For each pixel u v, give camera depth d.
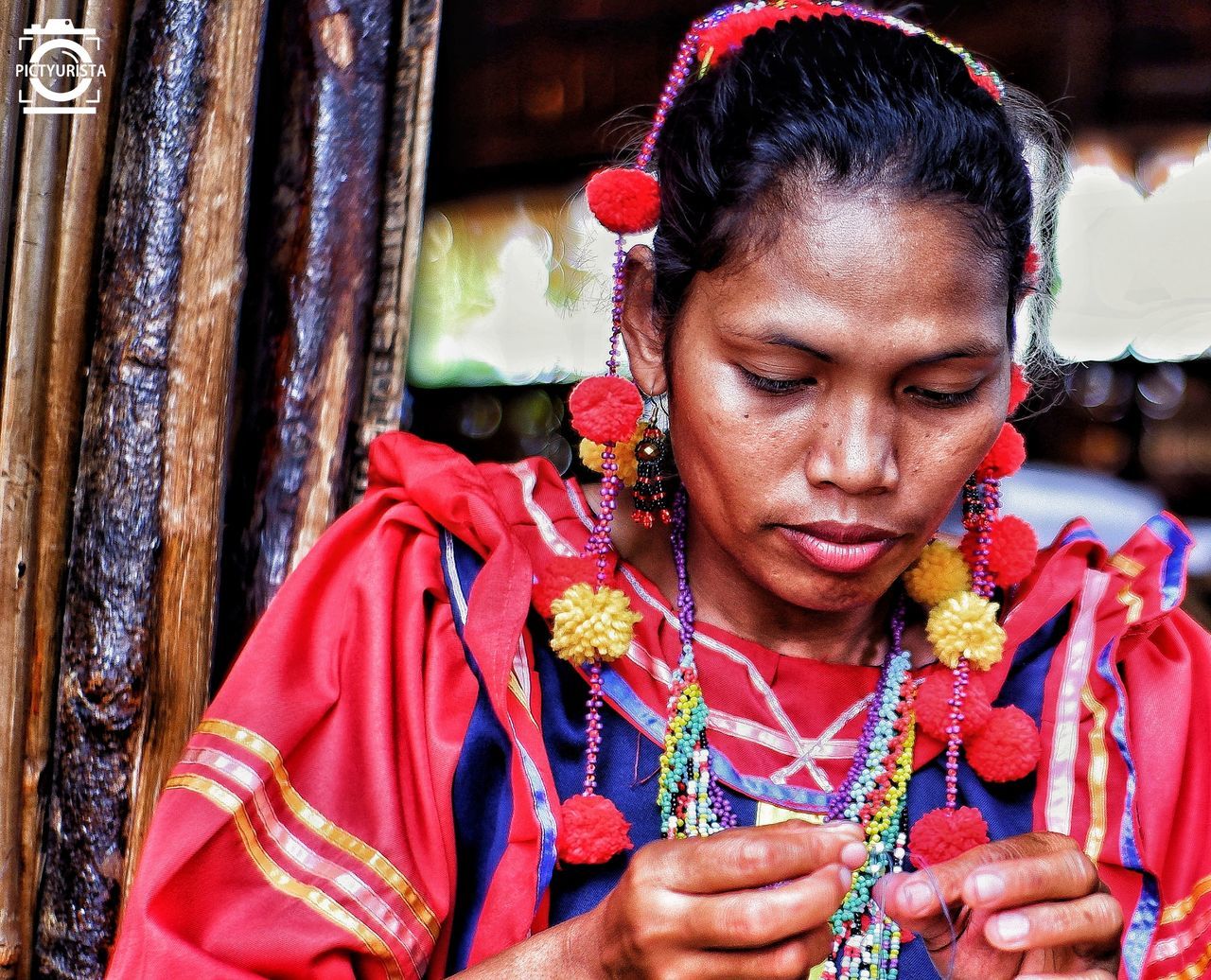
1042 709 0.91
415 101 1.22
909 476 0.75
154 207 1.14
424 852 0.80
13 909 1.13
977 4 2.69
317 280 1.19
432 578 0.88
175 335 1.13
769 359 0.73
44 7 1.14
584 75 2.57
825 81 0.75
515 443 2.76
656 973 0.64
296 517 1.19
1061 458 2.97
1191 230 2.79
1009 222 0.76
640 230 0.84
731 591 0.88
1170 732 0.94
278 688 0.82
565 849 0.80
